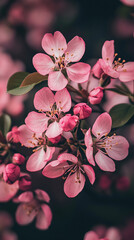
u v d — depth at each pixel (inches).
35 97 14.1
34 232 22.3
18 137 14.9
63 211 21.9
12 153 15.2
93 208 21.6
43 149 14.3
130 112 14.9
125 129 21.3
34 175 24.1
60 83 14.0
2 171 14.9
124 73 15.3
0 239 22.3
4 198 16.5
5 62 23.5
